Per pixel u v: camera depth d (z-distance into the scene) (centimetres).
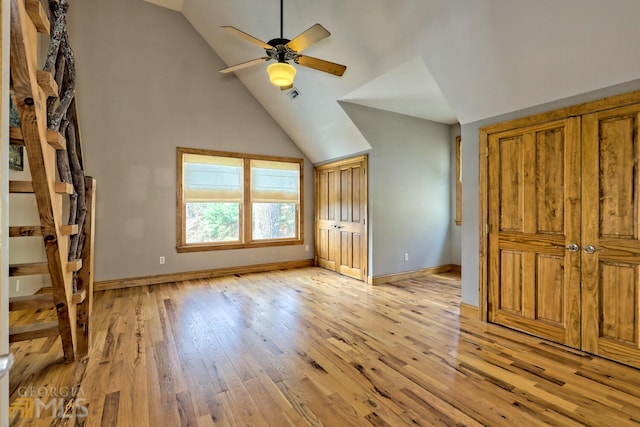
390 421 173
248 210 556
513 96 288
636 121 225
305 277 527
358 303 387
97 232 441
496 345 268
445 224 573
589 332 251
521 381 212
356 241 516
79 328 248
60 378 215
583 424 170
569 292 262
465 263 341
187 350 258
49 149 175
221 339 280
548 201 276
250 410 183
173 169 492
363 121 464
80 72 432
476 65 286
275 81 288
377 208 487
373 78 367
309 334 292
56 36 180
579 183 255
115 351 255
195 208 516
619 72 226
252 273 554
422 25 284
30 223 387
